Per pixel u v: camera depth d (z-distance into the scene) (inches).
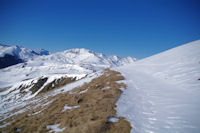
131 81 760.3
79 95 621.9
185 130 241.9
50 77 3612.2
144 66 1218.0
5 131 400.8
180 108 333.1
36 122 427.2
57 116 434.3
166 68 853.2
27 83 3511.3
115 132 266.7
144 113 346.3
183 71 668.1
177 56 1018.7
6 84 5949.8
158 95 469.7
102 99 489.1
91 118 338.0
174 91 480.1
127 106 406.0
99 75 1207.6
